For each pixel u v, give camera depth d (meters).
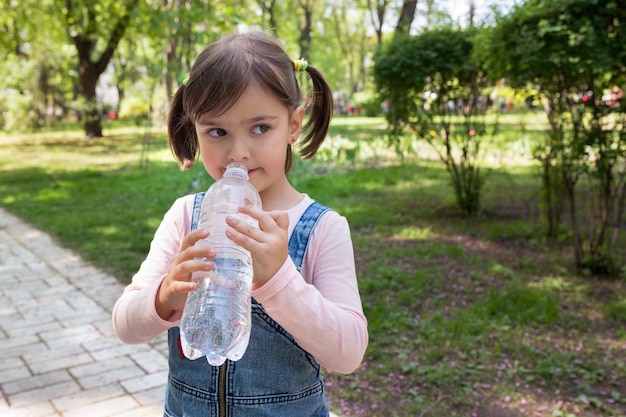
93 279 5.58
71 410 3.27
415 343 4.01
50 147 19.00
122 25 19.81
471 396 3.34
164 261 1.41
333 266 1.29
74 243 6.88
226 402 1.26
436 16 7.49
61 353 3.97
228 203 1.13
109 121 32.88
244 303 1.11
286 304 1.09
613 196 5.39
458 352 3.88
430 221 7.66
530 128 15.82
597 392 3.37
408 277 5.35
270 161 1.20
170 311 1.20
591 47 4.38
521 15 4.75
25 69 24.66
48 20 20.91
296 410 1.29
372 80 7.78
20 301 5.02
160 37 10.10
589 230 5.95
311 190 9.55
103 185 11.05
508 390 3.40
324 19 36.50
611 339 4.06
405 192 9.62
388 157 13.62
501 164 10.58
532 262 5.80
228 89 1.13
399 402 3.31
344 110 37.66
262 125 1.18
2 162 15.31
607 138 5.20
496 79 6.04
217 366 1.27
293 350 1.28
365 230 7.24
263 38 1.26
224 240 1.13
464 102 7.67
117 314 1.30
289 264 1.11
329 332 1.13
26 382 3.58
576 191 8.18
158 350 4.02
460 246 6.47
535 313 4.43
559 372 3.54
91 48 21.20
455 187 7.98
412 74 7.21
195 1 9.05
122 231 7.35
